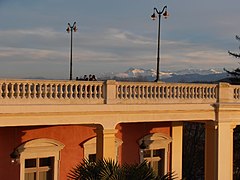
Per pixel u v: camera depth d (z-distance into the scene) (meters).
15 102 13.00
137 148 18.47
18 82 13.02
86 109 14.14
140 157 18.45
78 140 16.89
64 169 16.55
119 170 9.91
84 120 14.23
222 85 16.94
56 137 16.36
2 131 15.30
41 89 13.46
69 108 13.82
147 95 15.39
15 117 13.01
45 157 16.17
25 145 15.48
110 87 14.66
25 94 13.23
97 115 14.45
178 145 19.58
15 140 15.51
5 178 15.34
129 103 15.00
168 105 15.70
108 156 14.64
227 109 16.88
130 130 18.30
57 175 16.33
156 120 15.59
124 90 14.98
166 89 15.77
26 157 15.60
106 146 14.64
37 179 15.97
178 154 19.56
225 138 17.00
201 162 37.00
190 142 37.16
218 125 16.80
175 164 19.45
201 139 37.69
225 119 16.94
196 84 16.34
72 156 16.73
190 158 36.91
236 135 36.06
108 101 14.60
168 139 19.19
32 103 13.27
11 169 15.45
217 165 16.81
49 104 13.52
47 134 16.16
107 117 14.63
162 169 19.20
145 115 15.35
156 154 19.20
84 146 16.95
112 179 9.70
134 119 15.15
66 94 13.89
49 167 16.27
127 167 10.16
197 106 16.31
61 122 13.81
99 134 14.71
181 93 16.09
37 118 13.38
